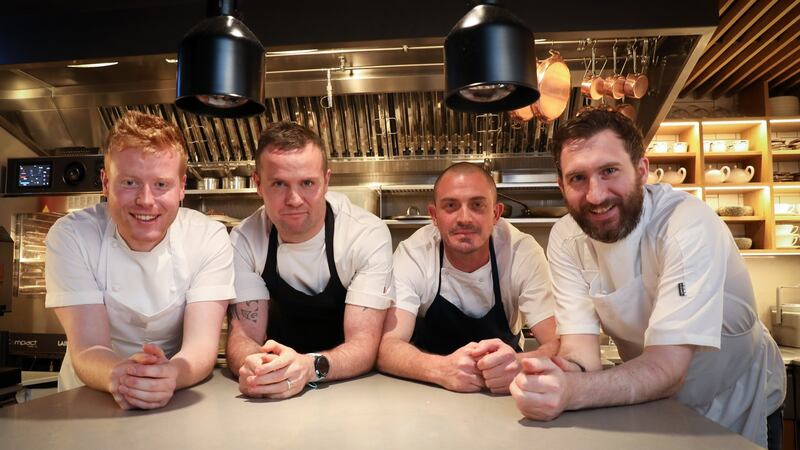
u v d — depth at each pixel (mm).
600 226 1387
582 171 1357
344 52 2879
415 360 1574
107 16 2189
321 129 3598
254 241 1884
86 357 1446
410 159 3656
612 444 978
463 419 1150
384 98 3457
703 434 1037
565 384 1152
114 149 1408
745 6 2857
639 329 1560
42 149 3758
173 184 1461
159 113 3621
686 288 1328
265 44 2197
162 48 2162
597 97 2725
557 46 2764
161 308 1637
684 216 1401
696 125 4074
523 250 2072
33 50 2209
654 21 2119
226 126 3613
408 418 1159
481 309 2104
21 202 3334
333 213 1870
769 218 4004
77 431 1078
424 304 2096
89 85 3408
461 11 2146
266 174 1628
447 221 1854
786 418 3070
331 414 1197
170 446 973
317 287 1871
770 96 4418
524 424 1111
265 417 1172
